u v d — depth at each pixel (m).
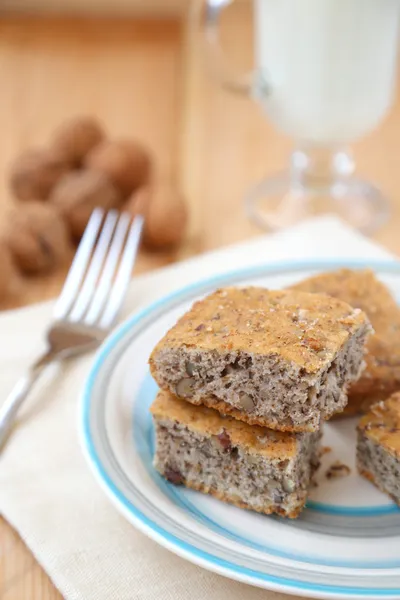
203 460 0.58
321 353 0.56
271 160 0.84
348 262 0.67
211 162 0.83
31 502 0.58
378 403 0.59
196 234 0.77
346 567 0.54
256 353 0.56
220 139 0.86
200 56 0.94
